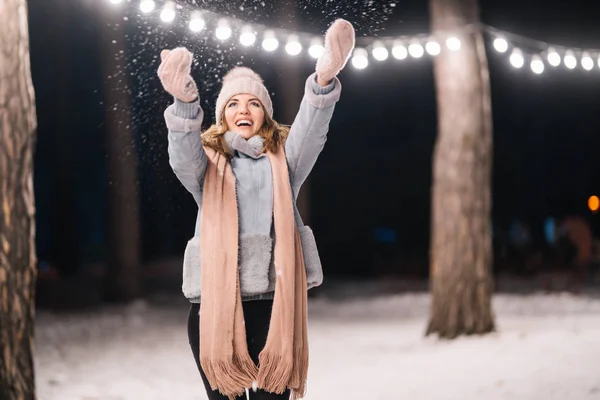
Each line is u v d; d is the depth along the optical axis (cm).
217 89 431
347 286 2423
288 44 586
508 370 784
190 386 837
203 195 367
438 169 1133
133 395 793
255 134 384
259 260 362
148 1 438
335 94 368
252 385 365
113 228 2000
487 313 1109
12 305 558
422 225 3322
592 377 709
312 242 381
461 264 1115
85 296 2153
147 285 2462
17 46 570
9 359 554
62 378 912
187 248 373
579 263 2239
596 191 3297
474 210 1117
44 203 3800
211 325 356
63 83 2630
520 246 2959
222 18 471
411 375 816
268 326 363
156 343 1247
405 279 2700
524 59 816
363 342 1164
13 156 563
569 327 1143
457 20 1111
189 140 355
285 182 370
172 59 339
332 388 774
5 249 557
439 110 1136
